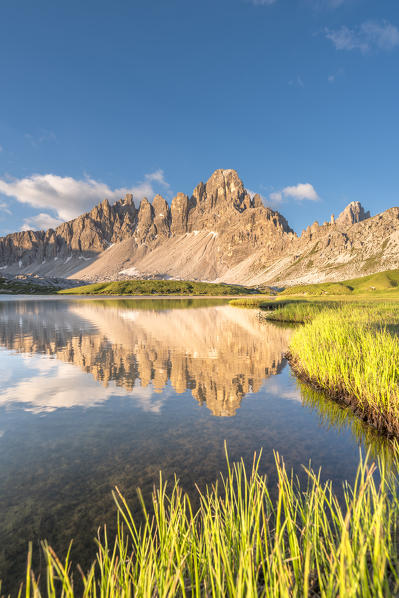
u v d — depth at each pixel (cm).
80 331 3272
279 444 838
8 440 873
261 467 718
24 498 619
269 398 1216
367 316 2517
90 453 798
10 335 2988
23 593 416
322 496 392
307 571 246
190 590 329
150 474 699
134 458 771
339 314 2836
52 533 525
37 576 442
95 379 1488
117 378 1505
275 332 3175
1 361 1881
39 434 909
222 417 1033
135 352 2148
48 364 1803
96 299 14250
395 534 362
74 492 638
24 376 1543
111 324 3969
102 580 298
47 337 2856
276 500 580
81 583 429
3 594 414
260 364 1788
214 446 830
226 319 4653
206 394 1266
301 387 1351
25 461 761
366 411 999
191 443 848
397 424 853
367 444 832
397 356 1112
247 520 338
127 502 602
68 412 1078
